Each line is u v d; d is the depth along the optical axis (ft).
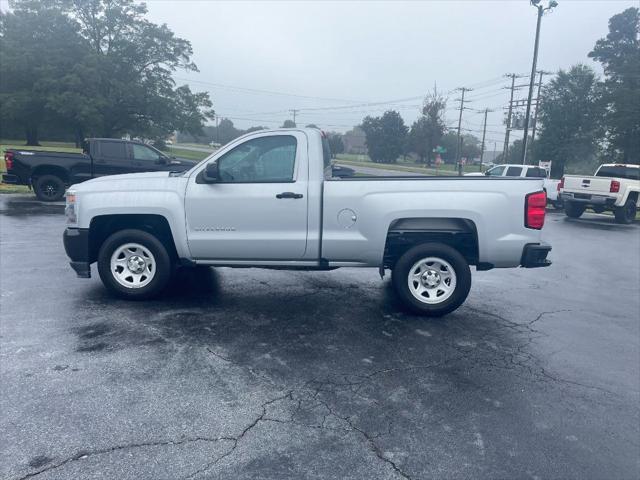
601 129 128.88
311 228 18.45
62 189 47.57
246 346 15.35
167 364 13.83
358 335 16.74
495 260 18.31
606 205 57.82
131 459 9.72
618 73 130.31
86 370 13.26
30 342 14.96
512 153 236.02
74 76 133.28
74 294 19.90
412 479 9.52
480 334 17.37
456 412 11.99
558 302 22.20
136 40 154.51
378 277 24.80
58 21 142.10
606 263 32.65
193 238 18.79
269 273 24.85
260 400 12.12
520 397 12.88
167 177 19.17
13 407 11.34
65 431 10.52
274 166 18.66
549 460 10.27
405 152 267.39
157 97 155.53
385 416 11.67
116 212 18.67
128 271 19.39
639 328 18.93
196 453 10.00
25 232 32.58
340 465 9.82
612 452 10.65
